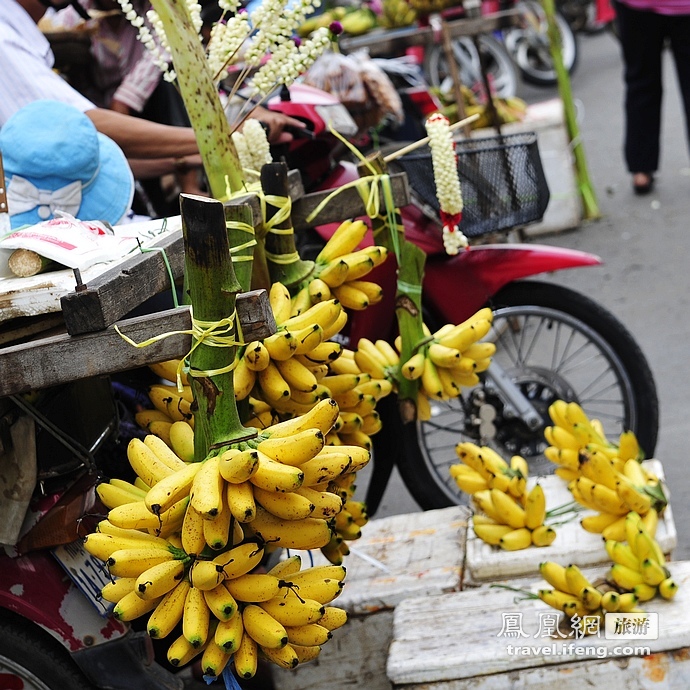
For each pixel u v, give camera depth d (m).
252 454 1.49
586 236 6.53
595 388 4.52
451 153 2.27
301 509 1.57
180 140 2.95
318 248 3.10
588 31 13.61
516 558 2.53
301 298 2.06
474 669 2.14
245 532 1.67
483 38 8.71
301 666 2.56
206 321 1.56
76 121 2.22
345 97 3.95
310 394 1.91
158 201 3.63
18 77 2.78
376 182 2.27
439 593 2.53
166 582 1.61
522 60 10.54
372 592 2.54
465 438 3.40
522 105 6.81
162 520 1.62
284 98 3.07
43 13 3.05
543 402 3.32
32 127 2.20
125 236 1.88
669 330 4.89
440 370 2.31
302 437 1.56
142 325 1.54
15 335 1.66
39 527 1.98
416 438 3.22
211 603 1.61
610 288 5.61
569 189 6.62
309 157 3.14
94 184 2.29
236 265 1.85
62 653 2.11
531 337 5.01
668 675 2.10
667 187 7.21
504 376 3.19
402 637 2.29
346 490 2.05
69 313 1.50
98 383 2.13
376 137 4.06
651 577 2.22
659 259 5.90
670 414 4.05
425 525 2.91
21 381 1.53
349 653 2.55
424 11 6.17
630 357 3.26
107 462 2.30
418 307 2.31
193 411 1.70
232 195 2.06
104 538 1.71
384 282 2.97
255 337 1.59
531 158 2.97
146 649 2.13
